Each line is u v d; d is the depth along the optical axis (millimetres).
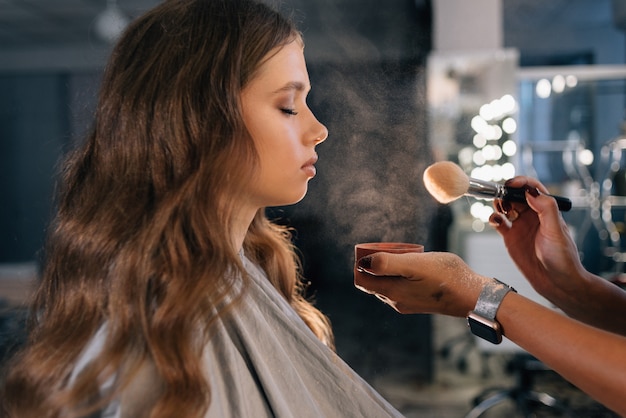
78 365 518
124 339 516
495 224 917
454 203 2787
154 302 539
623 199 3100
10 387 560
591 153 3139
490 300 636
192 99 590
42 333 589
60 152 791
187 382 505
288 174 637
